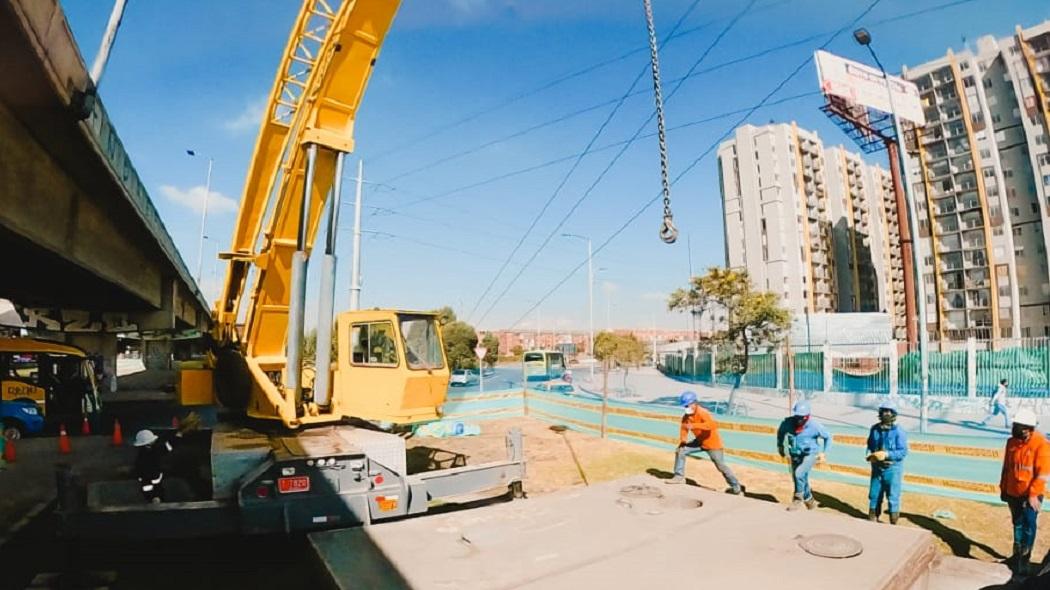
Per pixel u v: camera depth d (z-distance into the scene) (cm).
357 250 2262
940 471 891
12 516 859
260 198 859
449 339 5066
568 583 197
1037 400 1834
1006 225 5834
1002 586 232
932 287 6356
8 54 559
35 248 940
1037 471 584
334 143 772
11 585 600
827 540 234
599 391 3316
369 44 784
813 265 7675
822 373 2498
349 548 238
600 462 1199
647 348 6481
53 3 540
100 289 1789
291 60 791
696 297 2206
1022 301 5738
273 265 836
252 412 821
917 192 6488
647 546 232
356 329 848
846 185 8362
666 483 338
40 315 2689
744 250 7819
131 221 1345
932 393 2100
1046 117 5572
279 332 871
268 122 817
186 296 2869
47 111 713
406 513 690
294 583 605
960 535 712
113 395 3328
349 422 847
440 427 1603
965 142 6103
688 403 880
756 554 222
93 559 668
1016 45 5766
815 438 787
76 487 602
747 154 7856
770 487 964
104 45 697
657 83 620
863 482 955
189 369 967
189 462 755
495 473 777
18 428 1620
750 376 2967
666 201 618
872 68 3709
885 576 199
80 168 954
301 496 642
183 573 636
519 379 5412
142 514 607
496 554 227
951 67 6162
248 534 620
